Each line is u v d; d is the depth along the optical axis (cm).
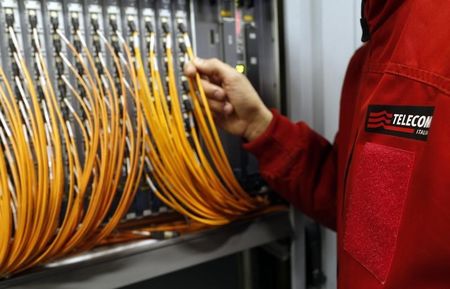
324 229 96
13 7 60
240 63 82
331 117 91
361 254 48
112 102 63
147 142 68
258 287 104
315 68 92
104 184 61
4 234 53
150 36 69
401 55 45
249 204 79
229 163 82
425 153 40
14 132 54
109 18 67
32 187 55
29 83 56
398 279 42
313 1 89
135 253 68
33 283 59
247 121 77
